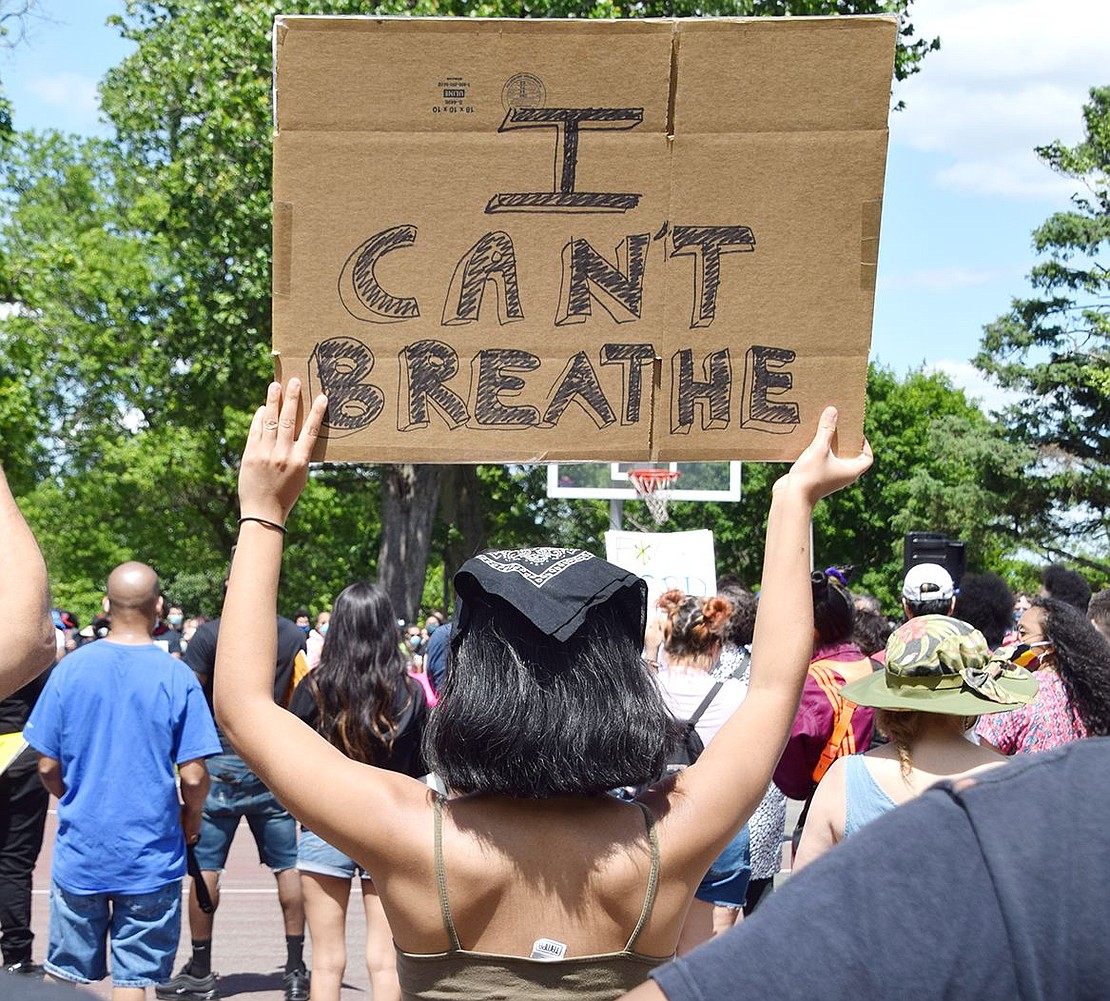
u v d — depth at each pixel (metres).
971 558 51.44
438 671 5.98
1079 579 7.14
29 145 45.19
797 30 2.30
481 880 2.01
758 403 2.37
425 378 2.34
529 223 2.33
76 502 43.56
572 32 2.29
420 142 2.30
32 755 6.87
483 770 2.04
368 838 2.03
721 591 6.43
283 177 2.30
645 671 2.14
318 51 2.28
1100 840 1.18
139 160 37.78
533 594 2.07
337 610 5.19
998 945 1.14
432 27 2.28
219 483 38.78
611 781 2.04
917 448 61.47
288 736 2.10
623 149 2.32
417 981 2.04
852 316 2.35
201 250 29.34
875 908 1.17
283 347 2.31
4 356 25.97
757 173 2.33
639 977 2.04
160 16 28.84
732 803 2.12
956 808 1.23
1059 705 4.56
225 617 2.19
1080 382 47.44
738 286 2.35
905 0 23.44
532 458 2.37
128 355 36.75
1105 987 1.13
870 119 2.32
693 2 22.50
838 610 5.13
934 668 3.46
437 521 41.06
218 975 7.39
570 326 2.35
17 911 6.88
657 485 15.52
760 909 1.22
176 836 5.49
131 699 5.41
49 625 2.31
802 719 4.77
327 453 2.32
